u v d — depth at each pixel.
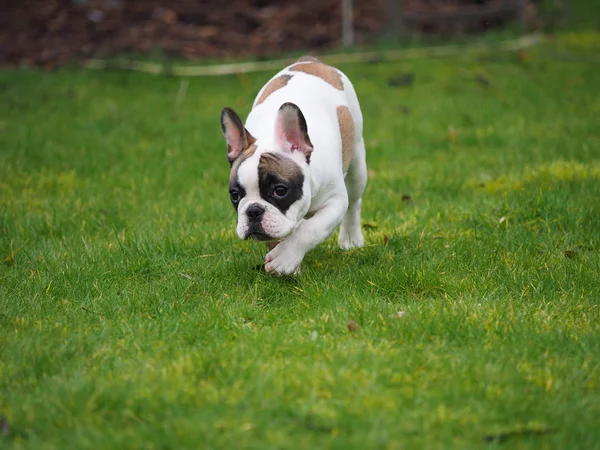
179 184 12.52
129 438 5.78
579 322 7.71
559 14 24.20
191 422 5.97
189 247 9.78
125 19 22.33
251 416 6.04
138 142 14.91
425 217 10.80
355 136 9.38
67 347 7.10
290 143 7.95
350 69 19.44
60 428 6.00
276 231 7.72
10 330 7.59
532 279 8.70
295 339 7.27
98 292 8.61
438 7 23.86
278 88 8.89
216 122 15.80
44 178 12.72
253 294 8.46
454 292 8.46
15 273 9.09
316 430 5.91
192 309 8.16
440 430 5.92
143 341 7.36
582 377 6.62
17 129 15.46
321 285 8.49
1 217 10.91
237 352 6.98
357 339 7.35
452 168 13.04
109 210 11.34
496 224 10.44
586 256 9.30
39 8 22.67
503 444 5.77
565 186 11.52
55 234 10.56
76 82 18.66
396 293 8.55
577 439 5.79
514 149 14.01
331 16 22.86
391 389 6.48
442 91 17.97
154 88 18.41
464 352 7.01
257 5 23.30
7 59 20.47
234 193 7.92
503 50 20.98
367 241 10.11
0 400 6.38
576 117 15.89
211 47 21.22
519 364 6.81
